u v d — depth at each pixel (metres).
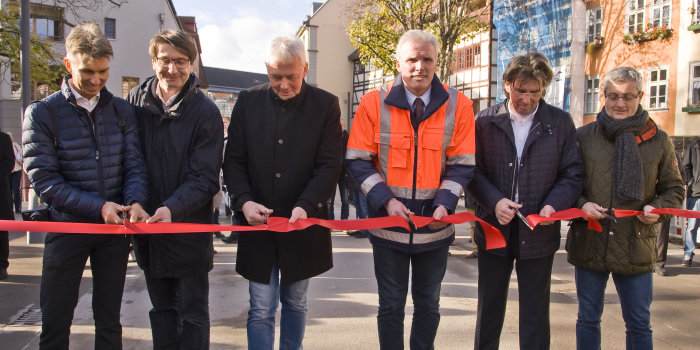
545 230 2.95
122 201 2.77
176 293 2.99
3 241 5.59
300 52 2.69
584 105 16.44
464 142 2.89
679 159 7.29
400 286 2.89
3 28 11.51
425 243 2.84
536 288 2.97
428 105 2.81
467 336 4.01
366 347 3.76
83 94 2.67
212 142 2.83
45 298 2.60
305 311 3.03
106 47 2.56
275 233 2.83
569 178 2.97
